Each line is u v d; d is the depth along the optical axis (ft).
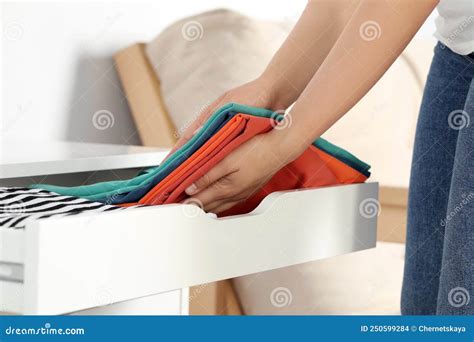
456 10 3.96
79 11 6.67
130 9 7.13
